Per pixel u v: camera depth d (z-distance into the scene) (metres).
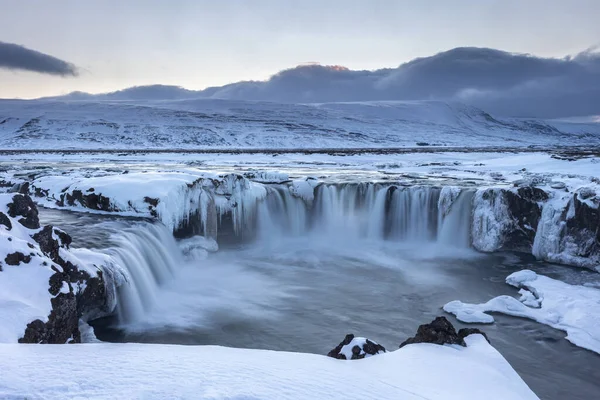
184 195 18.69
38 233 10.12
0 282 7.68
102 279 11.38
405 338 12.17
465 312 13.56
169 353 6.22
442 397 6.09
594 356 11.05
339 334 12.34
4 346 5.63
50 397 4.18
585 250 17.94
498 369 7.60
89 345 6.21
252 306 14.26
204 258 18.58
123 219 17.05
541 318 13.14
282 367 6.14
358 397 5.40
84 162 53.56
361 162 56.59
